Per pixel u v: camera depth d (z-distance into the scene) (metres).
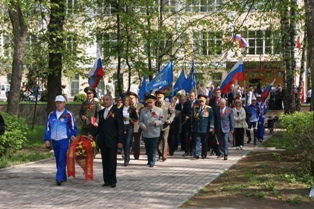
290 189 10.05
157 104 15.88
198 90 28.05
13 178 12.12
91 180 11.87
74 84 46.88
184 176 12.57
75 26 25.41
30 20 23.08
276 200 9.24
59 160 11.27
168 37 26.05
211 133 17.25
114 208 8.76
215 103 20.52
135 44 24.64
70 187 10.90
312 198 9.35
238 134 19.52
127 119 14.71
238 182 11.18
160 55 25.81
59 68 21.94
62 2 20.97
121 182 11.62
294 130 13.18
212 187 10.90
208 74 27.78
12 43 26.19
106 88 28.39
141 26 23.81
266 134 26.64
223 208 8.68
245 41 25.98
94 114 16.09
